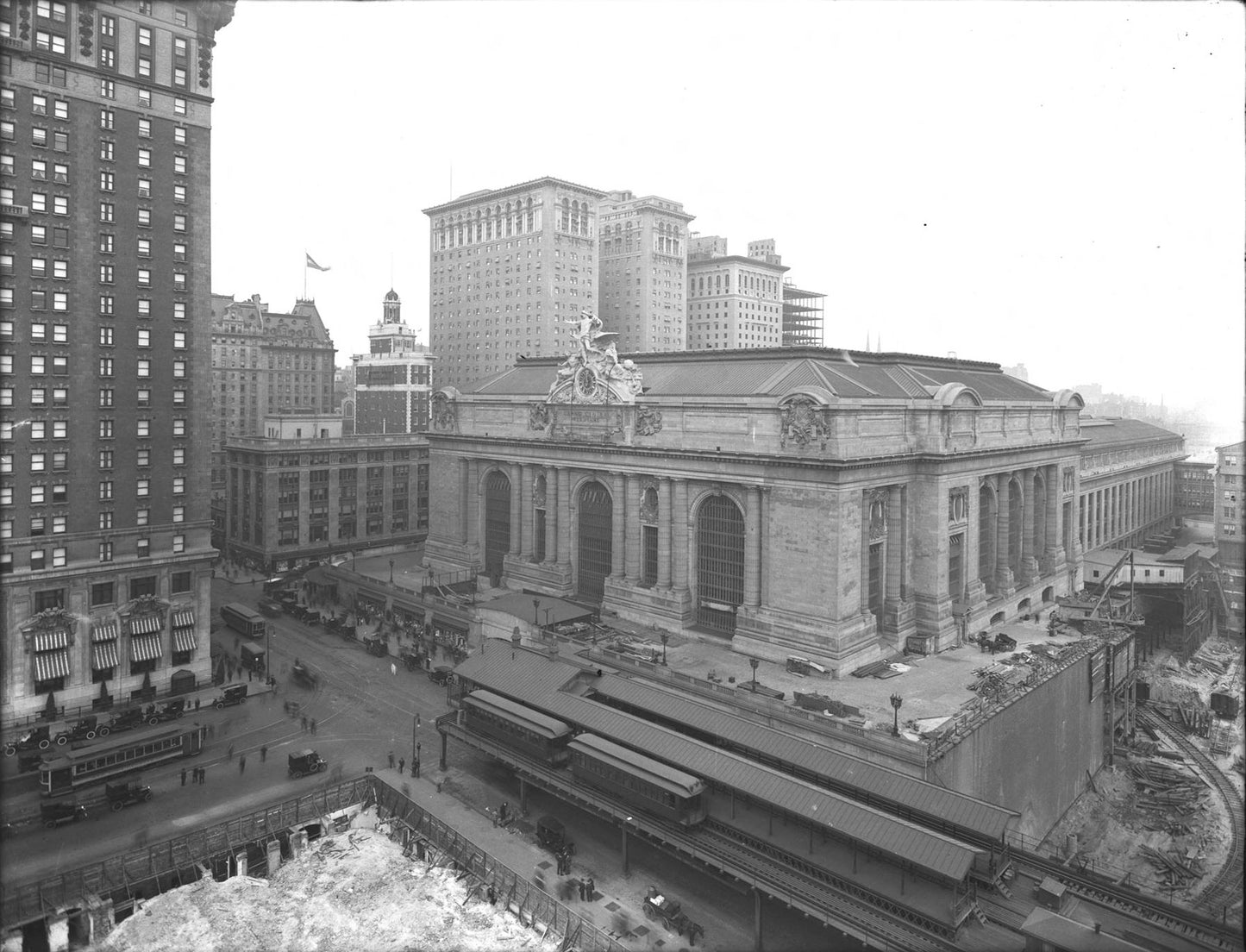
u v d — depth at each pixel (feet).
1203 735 333.01
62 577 283.18
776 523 290.97
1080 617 349.20
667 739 217.97
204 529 315.17
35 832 218.59
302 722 290.97
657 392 347.97
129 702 297.74
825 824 181.88
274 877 209.05
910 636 301.84
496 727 248.11
